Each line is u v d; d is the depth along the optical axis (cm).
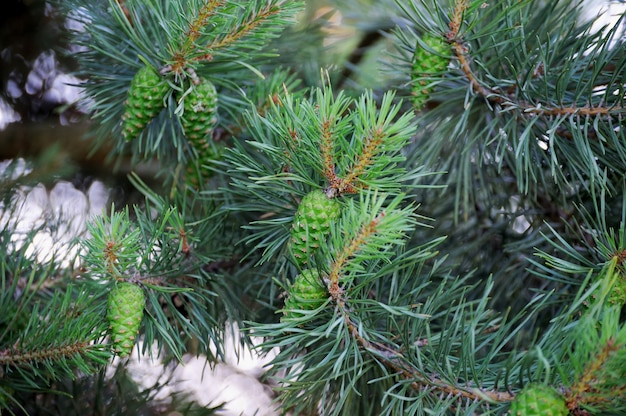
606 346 70
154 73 86
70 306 86
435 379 79
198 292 92
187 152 98
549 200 97
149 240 91
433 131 96
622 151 85
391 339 83
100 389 103
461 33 86
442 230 102
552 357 75
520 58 90
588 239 94
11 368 90
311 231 79
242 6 83
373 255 78
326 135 78
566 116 86
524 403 73
